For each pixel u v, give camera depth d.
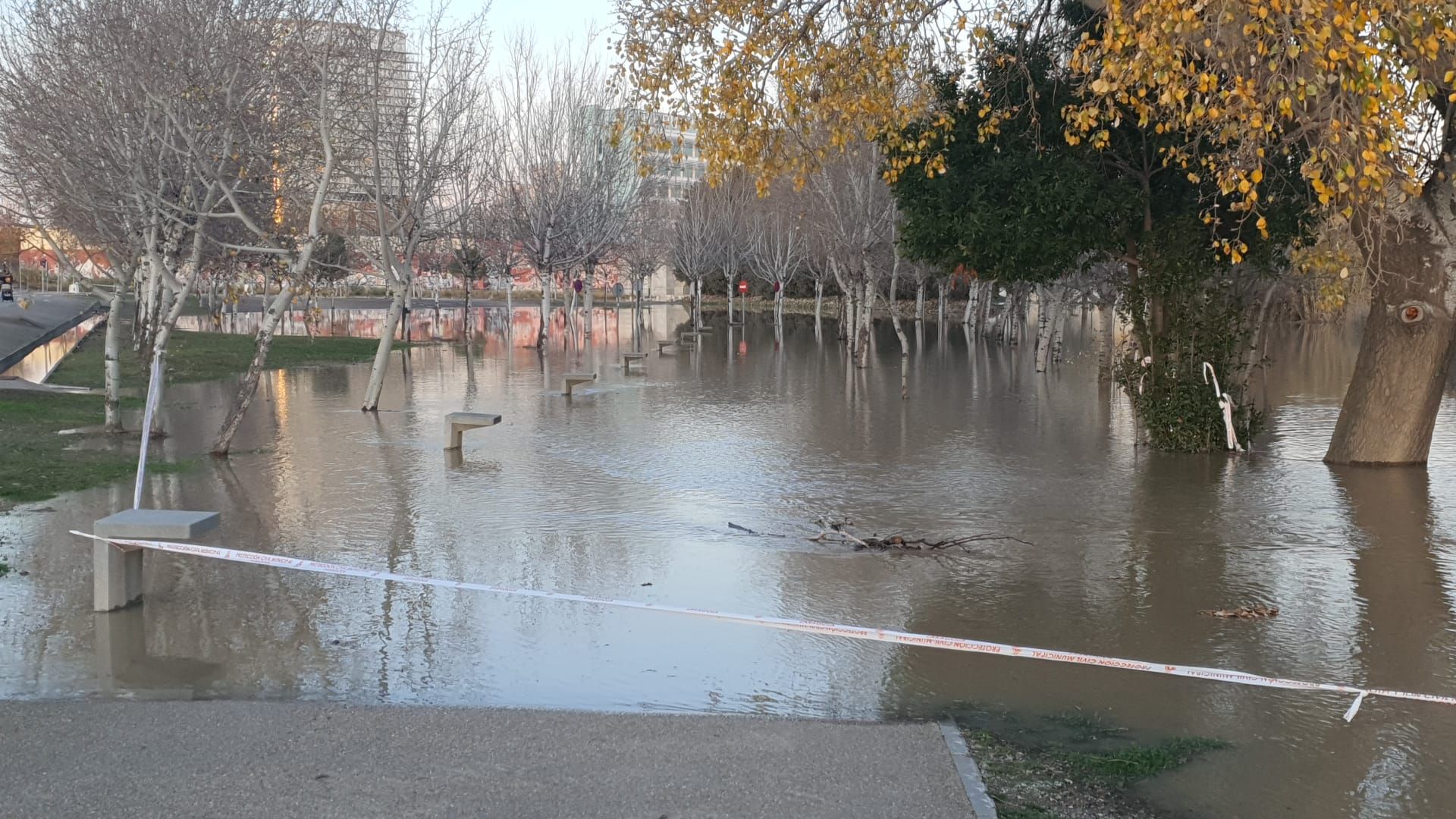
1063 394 26.73
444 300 87.62
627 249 68.88
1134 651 7.54
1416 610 8.54
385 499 12.84
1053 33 16.72
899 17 12.88
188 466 14.75
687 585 9.20
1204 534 11.29
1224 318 17.36
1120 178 16.89
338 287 85.19
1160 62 8.90
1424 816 5.07
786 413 22.62
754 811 4.49
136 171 16.39
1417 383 15.12
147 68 16.42
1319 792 5.30
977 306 57.84
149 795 4.58
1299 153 12.08
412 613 8.23
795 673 6.99
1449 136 13.20
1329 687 6.24
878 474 15.05
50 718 5.45
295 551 10.16
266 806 4.48
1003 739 5.95
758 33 12.38
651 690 6.63
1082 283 36.59
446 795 4.61
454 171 36.16
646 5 12.56
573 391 26.81
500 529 11.30
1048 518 12.12
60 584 8.84
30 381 24.39
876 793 4.67
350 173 21.03
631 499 13.06
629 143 47.69
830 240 37.88
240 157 17.97
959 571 9.72
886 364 37.09
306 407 22.45
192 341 37.31
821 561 10.06
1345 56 8.11
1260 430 17.75
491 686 6.67
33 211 23.47
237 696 6.43
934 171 14.41
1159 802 5.14
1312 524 11.73
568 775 4.82
